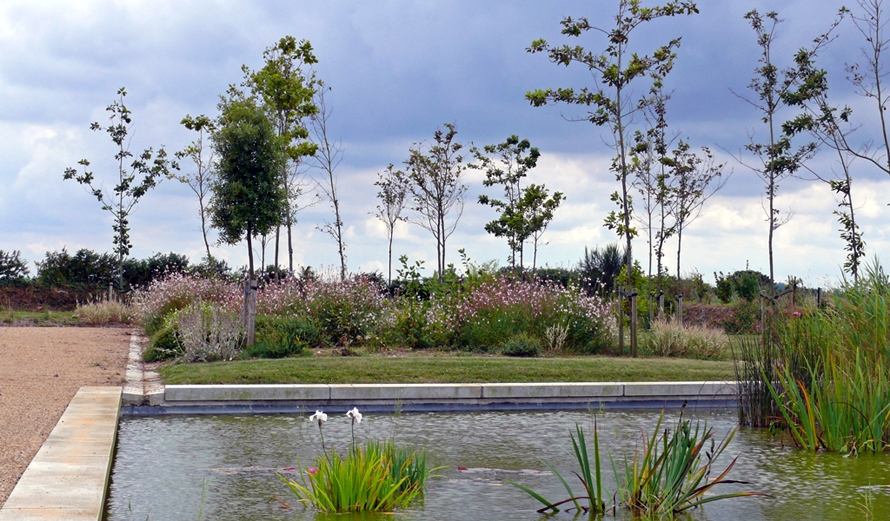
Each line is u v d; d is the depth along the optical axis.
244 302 14.51
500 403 10.98
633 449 8.19
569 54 17.42
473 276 18.03
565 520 5.73
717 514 5.96
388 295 19.02
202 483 6.62
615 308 18.30
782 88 19.16
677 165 25.62
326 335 15.87
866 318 9.07
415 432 9.07
